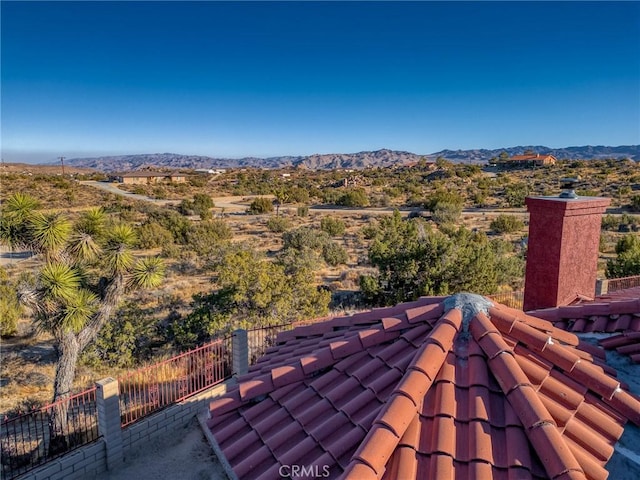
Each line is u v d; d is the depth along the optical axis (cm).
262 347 1189
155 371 1159
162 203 7050
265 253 3020
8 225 844
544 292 597
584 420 346
